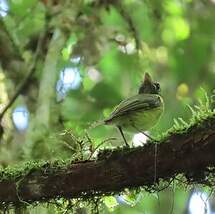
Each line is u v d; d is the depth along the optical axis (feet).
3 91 39.96
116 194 22.34
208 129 20.86
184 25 51.47
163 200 42.32
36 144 33.88
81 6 39.96
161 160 21.29
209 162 21.12
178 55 51.47
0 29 40.91
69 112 41.04
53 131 35.70
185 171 21.48
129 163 21.56
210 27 51.29
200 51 51.44
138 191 22.15
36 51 38.50
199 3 51.21
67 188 22.11
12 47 40.78
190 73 51.16
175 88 50.26
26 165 22.75
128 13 42.91
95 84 47.60
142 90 31.27
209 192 23.84
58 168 22.22
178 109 47.80
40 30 41.39
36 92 38.47
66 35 39.09
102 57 44.60
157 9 47.80
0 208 22.70
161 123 46.29
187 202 38.50
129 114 25.63
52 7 39.96
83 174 21.90
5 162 34.86
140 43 43.06
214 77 51.08
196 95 49.73
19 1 46.14
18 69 40.09
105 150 21.93
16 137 39.01
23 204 22.66
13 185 22.34
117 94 47.06
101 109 45.11
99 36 39.81
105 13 48.24
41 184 22.17
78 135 31.65
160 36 51.21
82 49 39.37
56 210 22.97
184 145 21.02
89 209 24.68
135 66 45.14
